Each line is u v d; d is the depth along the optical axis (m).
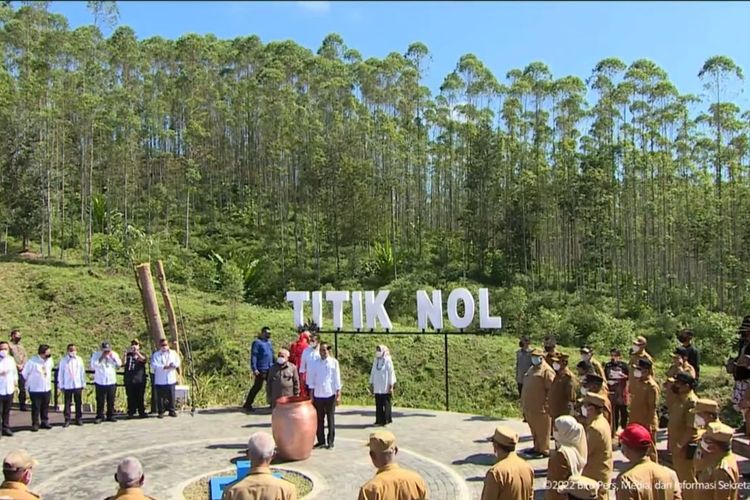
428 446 12.06
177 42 61.78
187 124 51.16
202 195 49.38
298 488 9.43
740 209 35.69
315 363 11.88
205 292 32.84
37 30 43.84
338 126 44.16
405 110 56.12
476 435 12.98
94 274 31.64
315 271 39.16
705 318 30.08
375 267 39.81
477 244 42.38
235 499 4.91
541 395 10.82
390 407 14.18
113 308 27.94
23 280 29.72
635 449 5.32
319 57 56.47
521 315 31.88
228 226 46.25
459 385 23.20
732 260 34.88
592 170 37.84
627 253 39.78
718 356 27.25
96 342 25.56
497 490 5.43
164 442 12.47
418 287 36.19
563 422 6.06
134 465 5.03
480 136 42.62
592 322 30.92
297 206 47.53
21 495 5.22
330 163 41.12
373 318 17.00
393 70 56.72
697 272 37.53
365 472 10.21
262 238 44.03
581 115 44.78
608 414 8.00
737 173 37.78
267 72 51.34
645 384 9.92
